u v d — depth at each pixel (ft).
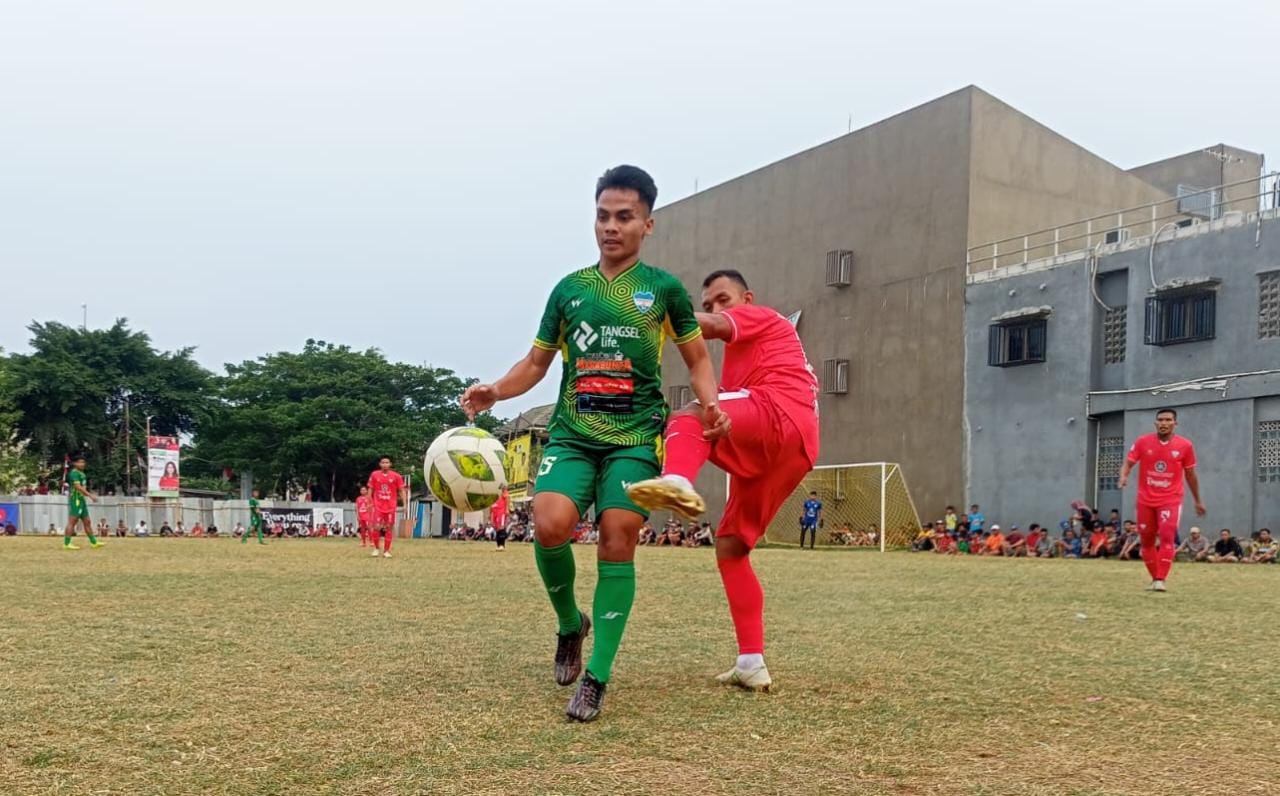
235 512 141.28
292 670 13.67
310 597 24.62
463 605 22.75
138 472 160.86
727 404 12.53
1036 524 78.13
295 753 9.29
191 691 12.15
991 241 90.27
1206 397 72.13
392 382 170.50
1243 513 69.62
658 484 10.74
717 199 118.32
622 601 11.43
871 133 99.35
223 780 8.43
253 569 36.40
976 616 21.27
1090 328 80.02
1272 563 60.80
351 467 163.63
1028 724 10.66
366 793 8.09
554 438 12.65
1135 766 9.02
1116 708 11.50
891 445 95.09
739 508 12.81
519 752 9.36
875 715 11.06
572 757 9.19
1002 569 43.60
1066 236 94.38
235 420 160.86
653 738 9.95
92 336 157.89
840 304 101.35
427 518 155.43
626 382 12.34
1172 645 16.74
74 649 15.49
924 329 92.84
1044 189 93.40
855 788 8.28
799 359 13.39
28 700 11.59
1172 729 10.46
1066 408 81.20
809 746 9.66
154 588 27.02
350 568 37.83
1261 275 69.72
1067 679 13.34
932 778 8.59
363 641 16.56
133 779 8.46
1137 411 76.38
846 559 55.26
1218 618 21.21
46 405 149.89
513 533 113.70
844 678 13.37
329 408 159.43
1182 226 77.10
